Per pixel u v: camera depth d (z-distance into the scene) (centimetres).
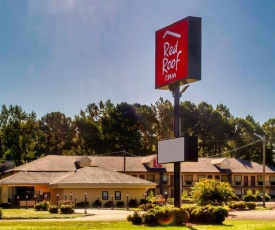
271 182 9062
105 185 5919
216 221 2880
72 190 5850
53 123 12694
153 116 11975
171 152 2950
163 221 2777
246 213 4159
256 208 5106
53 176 6462
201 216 2908
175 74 3022
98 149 11462
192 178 8494
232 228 2562
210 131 11731
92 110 12825
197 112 11756
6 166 8812
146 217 2811
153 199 5319
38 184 6191
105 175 6125
